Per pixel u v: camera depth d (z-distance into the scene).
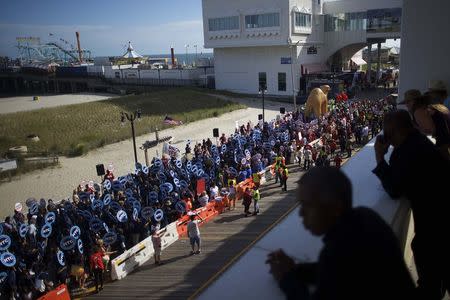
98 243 13.72
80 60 163.50
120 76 100.25
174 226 16.89
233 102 63.81
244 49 73.19
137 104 61.31
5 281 12.35
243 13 69.25
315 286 1.60
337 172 1.61
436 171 2.33
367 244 1.45
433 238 2.40
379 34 68.56
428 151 2.36
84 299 12.98
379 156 2.72
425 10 6.99
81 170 32.88
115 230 15.44
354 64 89.56
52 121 51.66
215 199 19.34
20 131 46.22
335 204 1.51
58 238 15.53
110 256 14.96
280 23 65.50
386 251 1.47
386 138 2.61
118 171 32.12
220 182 21.80
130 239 15.91
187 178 21.67
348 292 1.43
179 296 12.36
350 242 1.47
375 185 2.85
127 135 42.97
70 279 13.68
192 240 15.03
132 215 16.48
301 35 68.44
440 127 3.45
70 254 14.22
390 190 2.47
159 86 90.19
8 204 26.34
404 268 1.53
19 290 12.66
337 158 21.89
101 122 50.41
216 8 72.25
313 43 71.12
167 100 64.62
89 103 63.75
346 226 1.52
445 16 6.85
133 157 36.12
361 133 28.75
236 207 19.88
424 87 7.26
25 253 14.16
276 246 2.14
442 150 3.41
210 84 82.25
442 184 2.33
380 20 67.88
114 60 134.62
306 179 1.61
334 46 73.88
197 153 26.33
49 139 42.53
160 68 100.81
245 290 1.89
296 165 26.30
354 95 63.53
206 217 18.52
